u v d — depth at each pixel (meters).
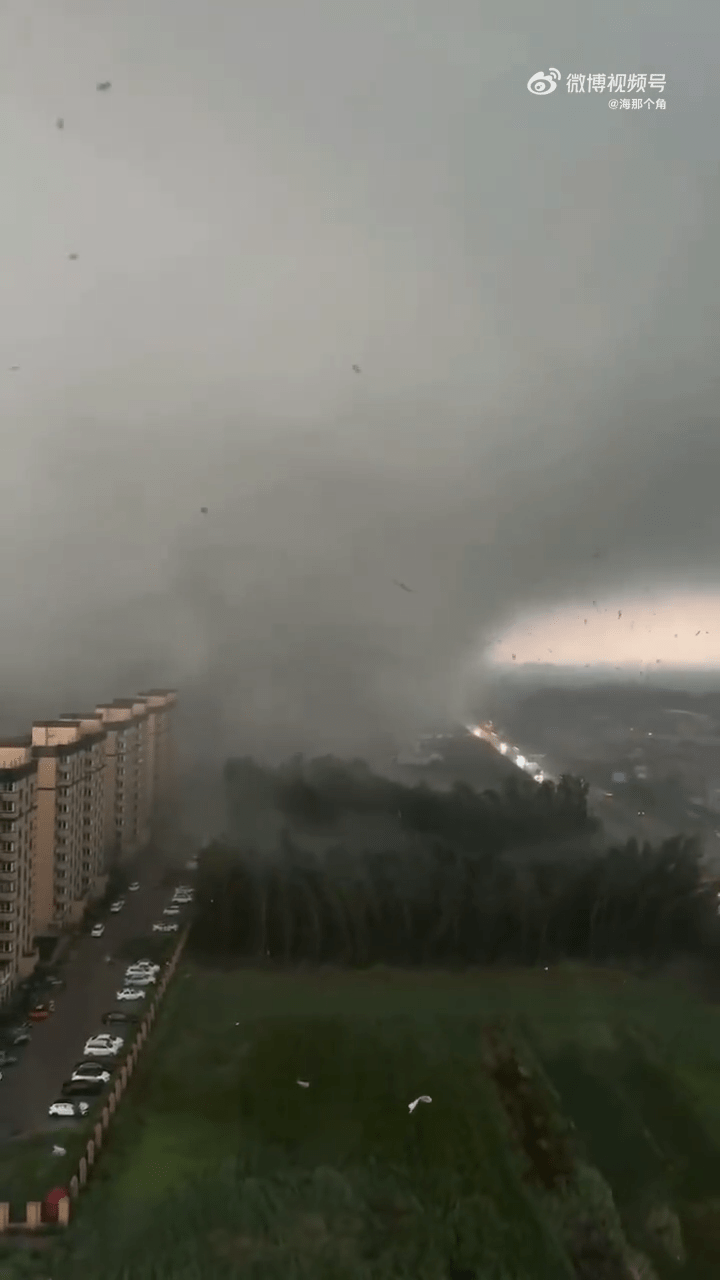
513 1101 44.34
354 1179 37.78
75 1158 38.28
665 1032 51.81
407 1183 37.75
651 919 63.59
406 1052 49.06
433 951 62.25
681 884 66.25
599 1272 33.44
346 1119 42.31
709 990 57.66
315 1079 45.94
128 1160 38.50
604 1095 45.00
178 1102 43.41
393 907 63.97
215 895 66.12
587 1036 51.19
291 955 62.66
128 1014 53.72
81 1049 49.25
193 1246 33.09
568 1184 38.00
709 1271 33.66
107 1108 41.72
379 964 61.56
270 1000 56.03
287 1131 41.16
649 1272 33.47
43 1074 46.25
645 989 57.88
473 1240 34.50
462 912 63.31
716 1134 41.88
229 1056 48.38
